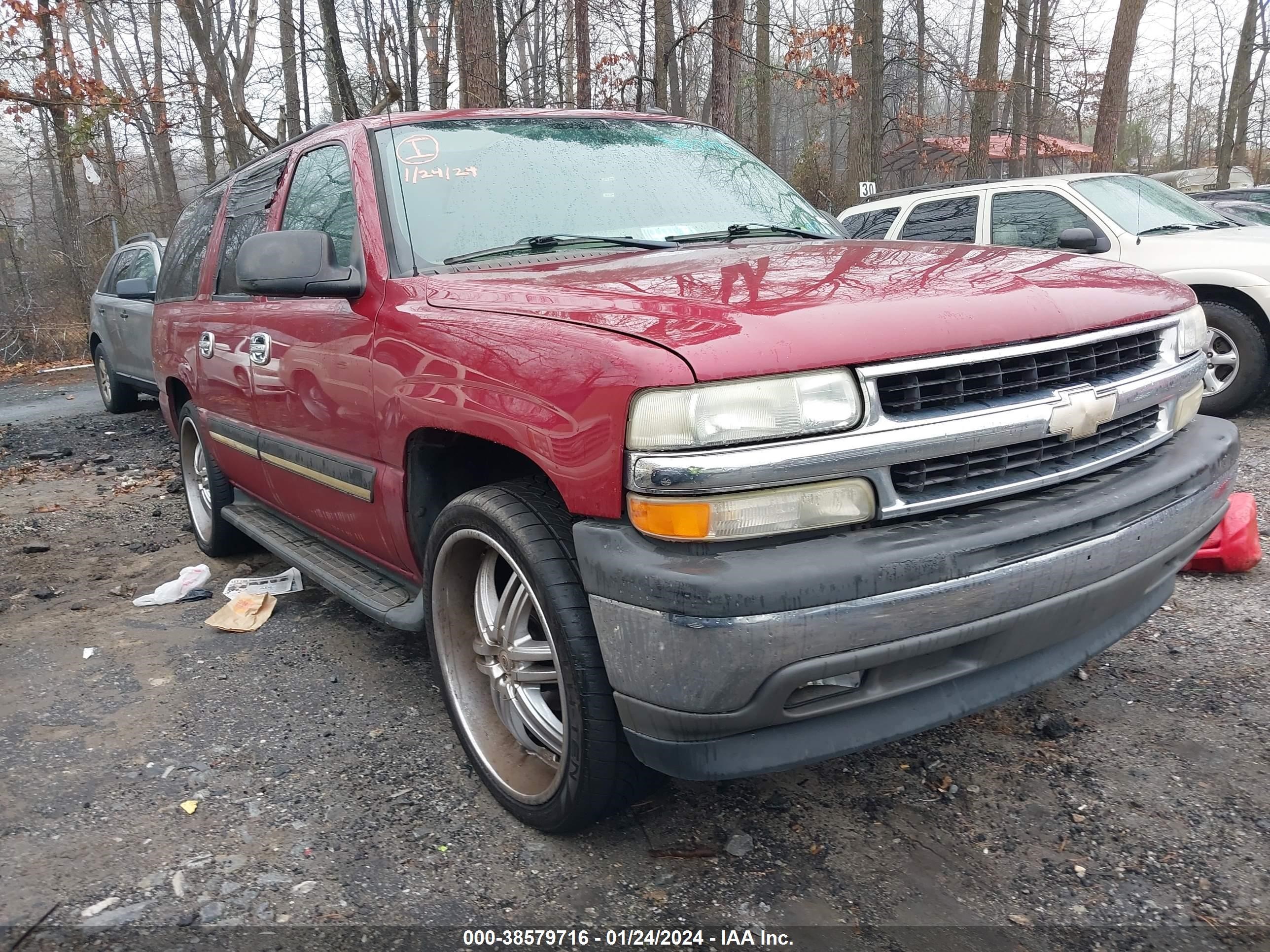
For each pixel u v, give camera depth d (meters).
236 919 2.19
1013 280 2.37
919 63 18.86
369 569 3.49
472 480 2.88
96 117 16.14
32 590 4.67
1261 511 4.85
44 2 16.45
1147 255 6.92
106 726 3.18
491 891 2.26
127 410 10.48
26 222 24.83
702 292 2.28
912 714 2.09
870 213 8.91
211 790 2.75
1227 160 24.92
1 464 7.93
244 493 4.79
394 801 2.67
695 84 22.72
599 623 2.04
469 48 11.23
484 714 2.71
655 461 1.88
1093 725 2.89
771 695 1.89
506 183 3.24
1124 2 16.84
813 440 1.92
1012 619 2.06
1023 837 2.38
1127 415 2.40
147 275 9.05
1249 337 6.57
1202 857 2.28
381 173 3.17
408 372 2.66
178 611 4.30
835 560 1.88
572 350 2.10
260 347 3.69
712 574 1.85
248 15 22.08
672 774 2.06
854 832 2.44
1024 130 24.20
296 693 3.39
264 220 4.00
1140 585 2.36
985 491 2.09
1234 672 3.18
